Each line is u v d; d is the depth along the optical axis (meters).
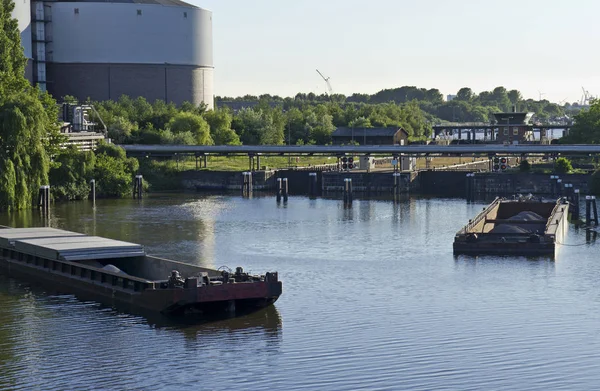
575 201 190.25
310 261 128.50
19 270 118.19
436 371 77.00
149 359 80.12
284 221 177.38
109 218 180.00
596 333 88.06
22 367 78.38
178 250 139.00
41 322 91.94
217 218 182.12
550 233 133.75
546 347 83.56
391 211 197.00
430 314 95.62
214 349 82.81
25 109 189.88
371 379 75.06
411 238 151.38
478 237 134.75
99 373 76.75
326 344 84.50
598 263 123.44
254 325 90.75
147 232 159.12
